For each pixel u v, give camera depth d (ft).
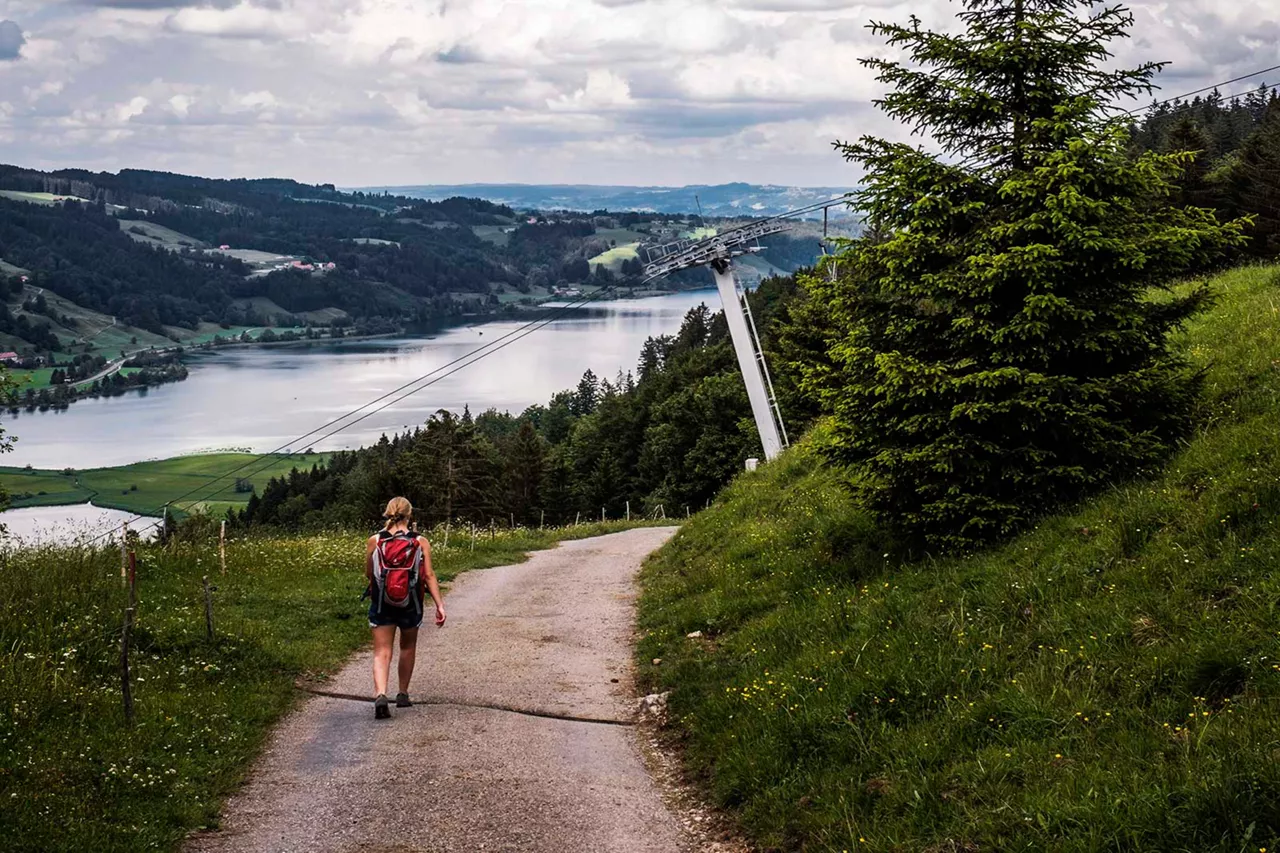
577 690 32.53
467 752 25.53
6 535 46.24
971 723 20.53
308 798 22.07
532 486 348.38
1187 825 14.73
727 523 61.11
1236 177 165.78
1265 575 21.43
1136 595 23.41
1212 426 32.73
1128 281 31.50
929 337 33.53
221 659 32.99
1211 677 18.98
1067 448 31.65
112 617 33.91
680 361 371.15
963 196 33.24
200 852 19.12
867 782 19.95
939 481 31.76
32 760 21.38
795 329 119.03
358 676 34.06
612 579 59.98
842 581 35.78
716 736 25.14
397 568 29.01
